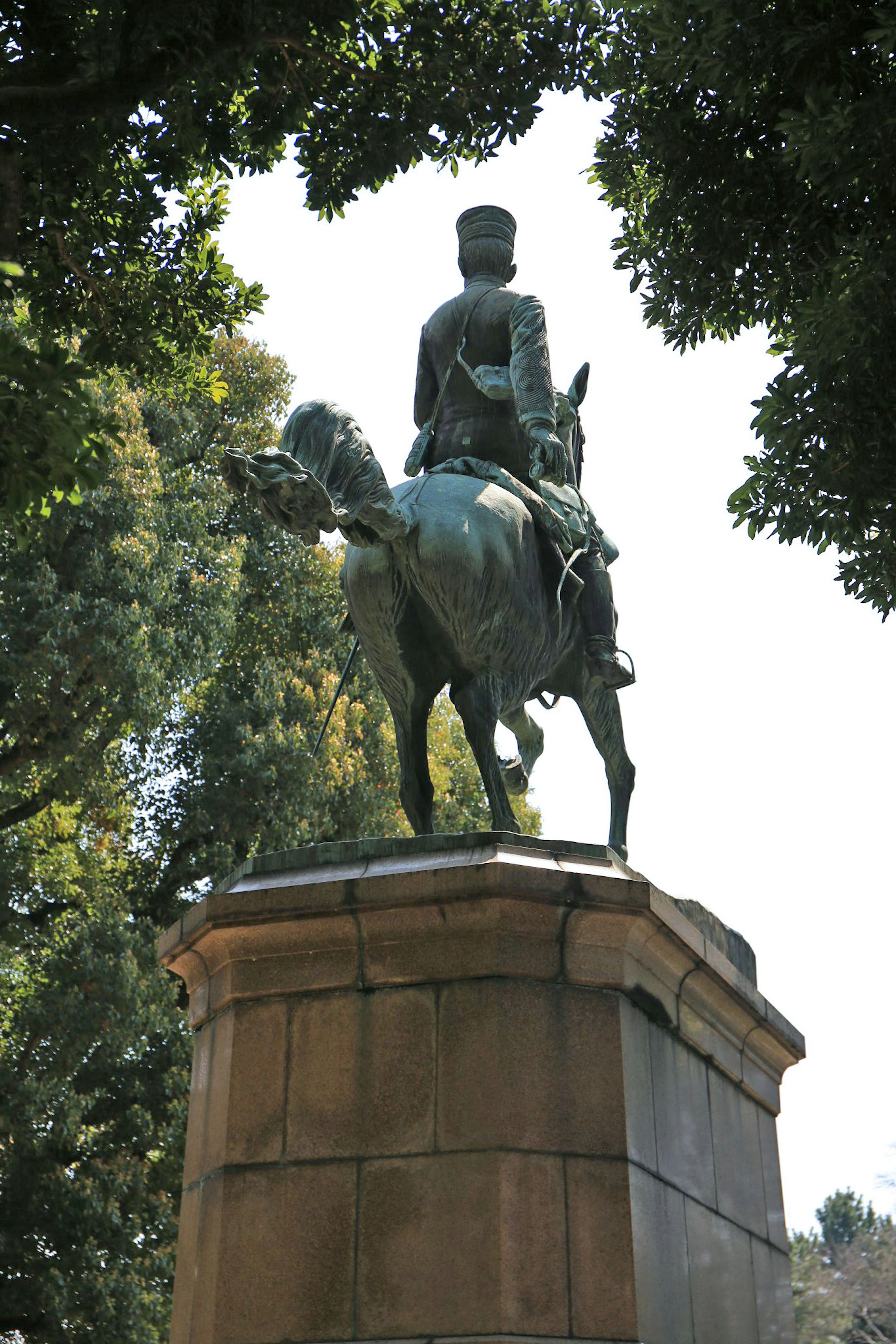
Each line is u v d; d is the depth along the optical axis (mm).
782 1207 5391
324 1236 3850
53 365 3854
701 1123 4656
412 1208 3799
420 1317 3652
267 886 4387
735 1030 5133
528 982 4031
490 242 6078
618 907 4090
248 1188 4000
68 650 13758
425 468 5828
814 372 6379
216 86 6109
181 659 14914
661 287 7453
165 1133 14000
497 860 4051
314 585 18375
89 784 14805
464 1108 3871
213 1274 3934
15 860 14805
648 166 7535
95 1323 12641
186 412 17250
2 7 5590
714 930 5379
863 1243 31453
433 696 5297
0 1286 12867
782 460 6625
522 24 6809
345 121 6688
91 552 14117
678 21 6512
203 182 7438
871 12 6117
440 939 4078
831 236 7004
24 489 4035
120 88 5266
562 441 5816
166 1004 14445
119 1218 13141
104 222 6969
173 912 16641
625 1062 4062
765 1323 4805
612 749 5844
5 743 14875
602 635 5578
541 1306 3623
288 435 4820
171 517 15750
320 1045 4113
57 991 13648
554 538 5344
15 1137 13141
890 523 6758
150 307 7305
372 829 16562
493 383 5539
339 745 16297
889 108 5926
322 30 6008
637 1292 3734
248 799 16156
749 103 6891
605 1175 3859
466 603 4887
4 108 5145
